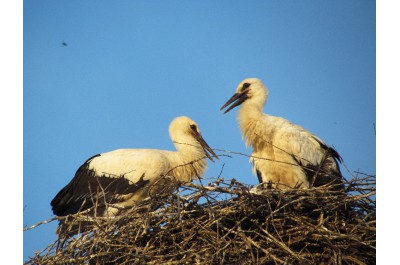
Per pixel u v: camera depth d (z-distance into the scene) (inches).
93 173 592.1
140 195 581.3
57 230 507.8
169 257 466.0
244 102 611.5
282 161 570.3
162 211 473.1
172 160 602.5
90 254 461.7
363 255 461.1
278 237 464.4
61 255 466.3
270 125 583.8
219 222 467.2
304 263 437.7
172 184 519.5
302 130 591.5
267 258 447.2
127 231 472.1
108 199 578.2
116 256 470.9
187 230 468.8
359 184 473.4
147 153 593.0
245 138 597.6
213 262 449.4
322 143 584.4
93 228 477.7
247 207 470.0
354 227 456.1
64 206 593.6
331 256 453.1
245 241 443.5
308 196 474.6
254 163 598.2
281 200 474.3
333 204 468.8
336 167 577.3
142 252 458.6
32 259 465.7
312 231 458.6
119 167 586.9
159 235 470.9
